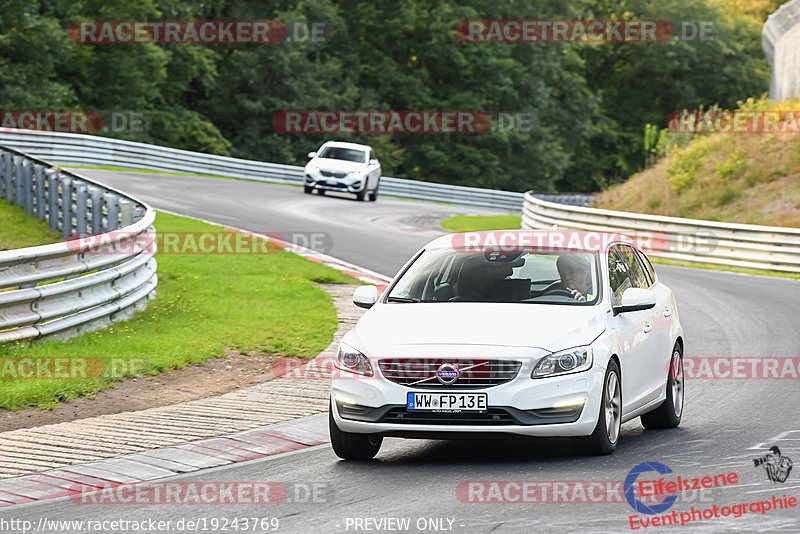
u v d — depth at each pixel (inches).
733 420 935.7
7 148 2224.4
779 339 1414.9
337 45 6530.5
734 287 2025.1
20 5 4493.1
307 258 2038.6
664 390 906.7
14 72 4525.1
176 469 755.4
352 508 639.1
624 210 3410.4
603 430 763.4
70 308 1151.6
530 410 732.0
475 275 850.8
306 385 1068.5
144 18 5374.0
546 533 573.9
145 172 3912.4
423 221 3225.9
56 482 718.5
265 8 6033.5
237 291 1594.5
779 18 4343.0
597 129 7657.5
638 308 823.1
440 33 6648.6
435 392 735.1
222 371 1120.8
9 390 930.7
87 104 5162.4
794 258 2372.0
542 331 759.1
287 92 5984.3
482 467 749.3
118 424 887.7
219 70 5974.4
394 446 850.8
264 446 830.5
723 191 3174.2
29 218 2073.1
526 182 6904.5
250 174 4382.4
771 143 3282.5
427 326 773.3
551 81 7357.3
